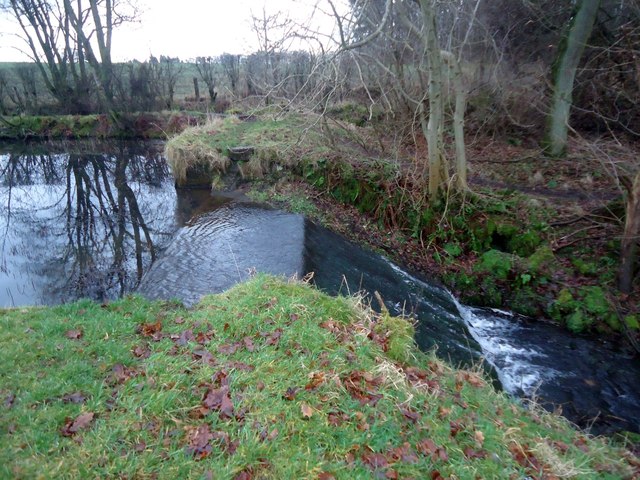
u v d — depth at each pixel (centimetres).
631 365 704
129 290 757
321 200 1184
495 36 1378
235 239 906
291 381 366
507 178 1166
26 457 271
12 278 812
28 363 362
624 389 652
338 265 841
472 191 1010
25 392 323
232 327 438
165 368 368
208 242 895
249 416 326
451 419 367
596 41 1293
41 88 2547
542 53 1422
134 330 431
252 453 292
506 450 351
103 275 821
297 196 1199
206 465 283
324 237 973
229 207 1151
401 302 774
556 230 930
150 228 1073
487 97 1407
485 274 890
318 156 1237
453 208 995
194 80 2481
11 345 384
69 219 1151
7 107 2370
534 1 1378
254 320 448
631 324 743
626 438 513
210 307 495
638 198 746
